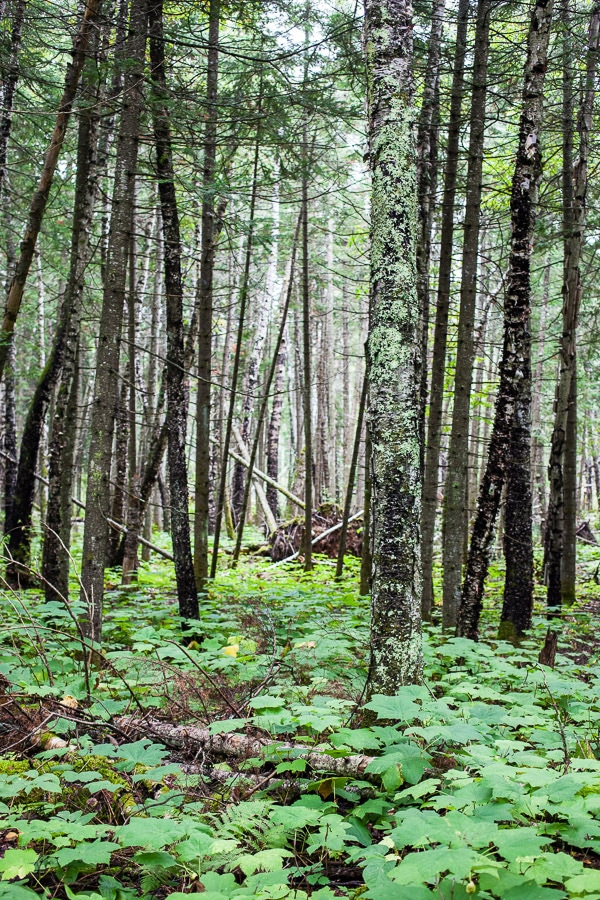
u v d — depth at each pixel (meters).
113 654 4.83
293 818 2.68
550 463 9.94
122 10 6.54
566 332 9.83
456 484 8.03
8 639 5.73
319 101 7.66
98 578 6.00
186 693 4.79
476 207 8.16
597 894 2.03
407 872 1.97
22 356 20.02
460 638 5.74
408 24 4.36
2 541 6.70
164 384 11.02
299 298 25.30
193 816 2.98
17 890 2.25
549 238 10.57
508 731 3.99
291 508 21.86
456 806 2.56
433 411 8.77
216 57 8.58
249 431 20.81
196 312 10.76
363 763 3.45
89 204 8.03
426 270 8.30
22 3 6.68
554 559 9.84
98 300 13.75
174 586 11.09
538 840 2.10
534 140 6.65
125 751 3.29
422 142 8.40
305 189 11.08
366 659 5.72
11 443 13.06
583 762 2.94
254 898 2.22
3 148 9.21
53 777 2.95
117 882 2.67
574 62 9.95
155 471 10.96
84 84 6.72
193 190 7.05
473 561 6.64
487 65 8.35
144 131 8.15
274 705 3.43
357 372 25.02
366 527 9.87
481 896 2.14
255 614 7.36
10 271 13.05
